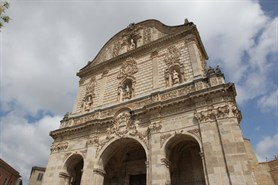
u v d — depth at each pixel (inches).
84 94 1485.0
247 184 670.5
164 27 1427.2
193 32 1264.8
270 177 1129.4
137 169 1147.3
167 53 1266.0
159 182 809.5
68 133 1244.5
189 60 1147.9
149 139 952.3
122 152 1186.0
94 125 1151.6
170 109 980.6
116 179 1171.3
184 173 1011.3
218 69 983.0
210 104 888.3
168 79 1142.3
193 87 1000.2
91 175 994.1
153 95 1079.6
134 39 1557.6
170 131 922.7
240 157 722.8
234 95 882.1
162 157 864.9
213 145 789.9
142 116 1048.2
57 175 1113.4
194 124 884.6
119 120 1101.7
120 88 1302.9
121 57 1461.6
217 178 720.3
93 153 1060.5
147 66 1293.1
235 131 781.9
